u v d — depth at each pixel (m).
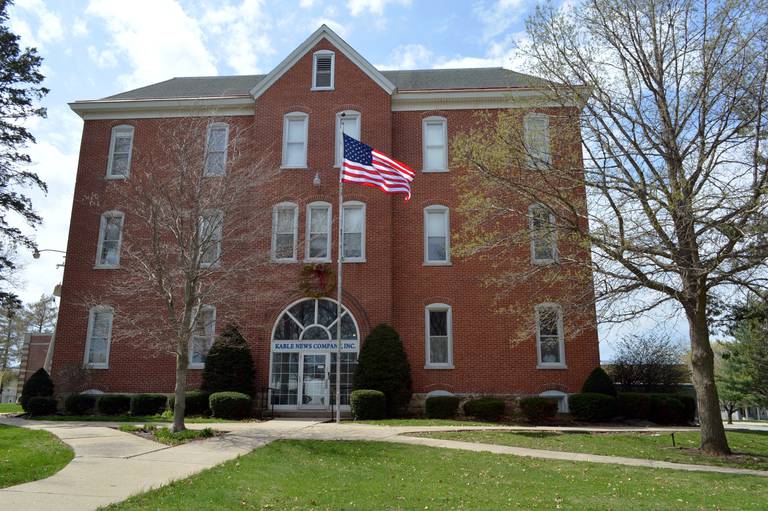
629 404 20.58
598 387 21.08
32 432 14.31
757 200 12.84
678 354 31.34
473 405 20.47
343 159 20.48
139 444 12.80
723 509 8.66
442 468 11.24
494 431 16.62
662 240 14.05
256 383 22.22
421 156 24.66
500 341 22.75
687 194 13.98
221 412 19.14
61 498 8.02
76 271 24.20
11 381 59.88
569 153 15.86
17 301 26.12
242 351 21.52
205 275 16.84
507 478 10.52
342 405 22.00
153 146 25.38
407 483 9.84
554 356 22.73
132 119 25.88
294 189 23.97
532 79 16.58
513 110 17.17
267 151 24.22
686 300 14.63
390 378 20.86
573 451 14.00
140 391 23.00
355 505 8.23
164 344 18.44
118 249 23.91
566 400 22.09
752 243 13.29
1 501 7.76
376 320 22.52
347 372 22.31
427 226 24.14
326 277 22.81
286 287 22.55
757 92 14.10
